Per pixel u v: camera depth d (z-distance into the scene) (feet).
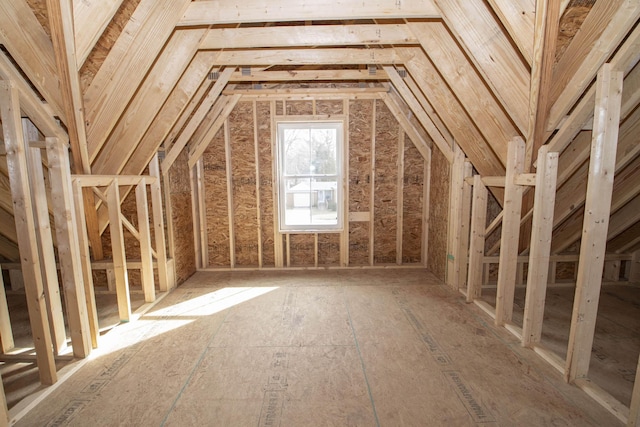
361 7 7.48
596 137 5.74
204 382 6.64
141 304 10.94
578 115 6.49
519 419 5.55
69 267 7.29
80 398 6.21
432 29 8.43
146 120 9.01
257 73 12.27
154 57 7.77
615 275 12.91
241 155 14.82
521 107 7.43
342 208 14.90
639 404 5.04
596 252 6.06
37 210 6.91
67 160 7.15
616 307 10.53
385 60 9.91
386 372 6.91
